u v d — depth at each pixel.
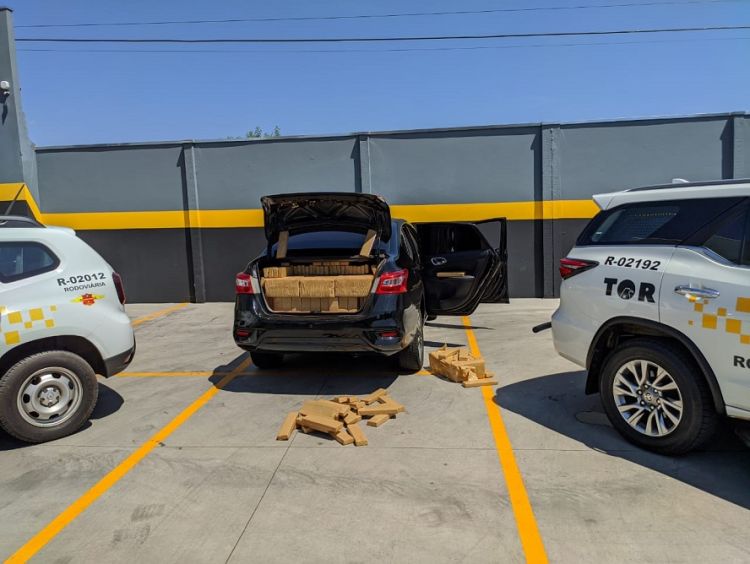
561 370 6.15
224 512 3.33
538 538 3.00
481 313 9.85
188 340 8.30
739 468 3.72
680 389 3.73
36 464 4.04
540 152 11.10
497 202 11.28
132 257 12.08
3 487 3.70
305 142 11.55
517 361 6.57
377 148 11.44
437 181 11.37
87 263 4.74
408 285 5.48
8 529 3.20
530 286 11.40
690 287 3.67
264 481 3.70
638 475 3.66
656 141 10.81
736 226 3.62
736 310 3.43
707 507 3.26
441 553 2.88
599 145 10.95
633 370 4.05
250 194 11.71
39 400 4.39
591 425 4.53
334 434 4.31
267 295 5.41
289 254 5.80
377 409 4.77
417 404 5.12
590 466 3.80
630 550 2.88
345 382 5.86
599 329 4.24
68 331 4.51
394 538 3.02
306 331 5.19
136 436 4.53
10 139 11.49
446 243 7.54
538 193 11.19
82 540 3.08
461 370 5.64
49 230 4.62
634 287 3.99
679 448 3.79
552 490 3.50
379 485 3.61
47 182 12.02
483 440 4.28
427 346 7.41
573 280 4.50
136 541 3.06
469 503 3.37
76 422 4.55
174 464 3.98
